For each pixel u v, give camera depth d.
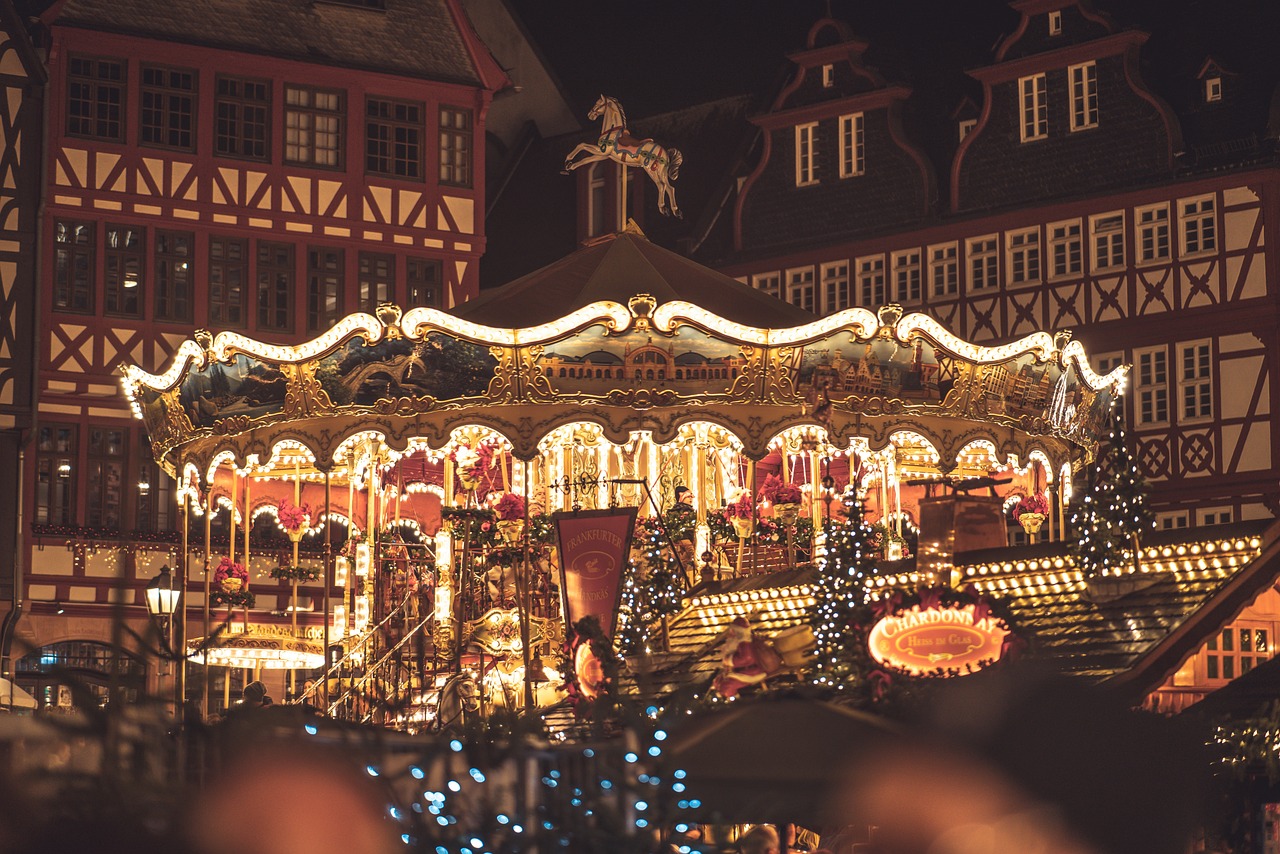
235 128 32.19
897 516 21.20
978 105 35.91
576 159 20.12
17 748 3.27
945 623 12.48
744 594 17.59
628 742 5.95
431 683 17.23
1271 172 31.56
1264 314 31.45
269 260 32.28
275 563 31.66
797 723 8.04
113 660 3.88
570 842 5.71
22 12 30.92
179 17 31.91
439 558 18.78
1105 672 12.91
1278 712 11.74
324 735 3.74
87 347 30.77
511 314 17.77
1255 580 13.34
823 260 37.00
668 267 18.94
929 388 17.53
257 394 17.97
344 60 33.06
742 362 17.06
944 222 35.44
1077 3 34.31
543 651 17.81
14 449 29.50
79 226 30.94
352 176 33.00
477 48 34.38
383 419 17.55
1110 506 14.31
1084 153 34.00
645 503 19.44
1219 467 31.80
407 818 5.12
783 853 11.27
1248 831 11.64
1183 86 33.41
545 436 17.20
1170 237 32.72
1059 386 18.41
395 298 33.22
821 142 37.38
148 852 2.54
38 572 29.55
